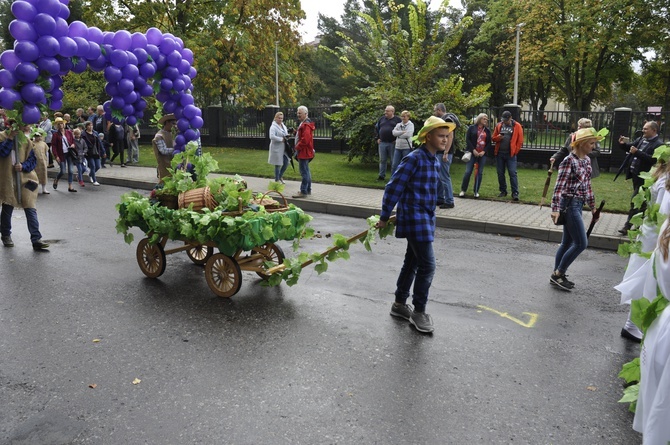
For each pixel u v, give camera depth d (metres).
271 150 12.91
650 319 2.60
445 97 15.53
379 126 13.82
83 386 4.01
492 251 8.09
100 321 5.25
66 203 11.89
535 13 31.41
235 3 28.06
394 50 16.92
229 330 5.04
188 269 7.01
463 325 5.21
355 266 7.13
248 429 3.47
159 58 7.87
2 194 7.78
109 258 7.49
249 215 5.79
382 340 4.84
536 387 4.07
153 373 4.21
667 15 30.36
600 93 40.91
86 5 27.70
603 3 29.34
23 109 6.81
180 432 3.43
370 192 12.55
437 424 3.56
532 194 11.96
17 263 7.21
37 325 5.15
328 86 49.28
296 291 6.14
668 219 2.63
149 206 6.36
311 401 3.81
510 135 11.35
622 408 3.79
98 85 28.36
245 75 28.48
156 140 8.63
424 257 4.98
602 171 15.88
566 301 5.94
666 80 36.47
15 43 6.58
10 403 3.78
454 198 11.76
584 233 6.15
